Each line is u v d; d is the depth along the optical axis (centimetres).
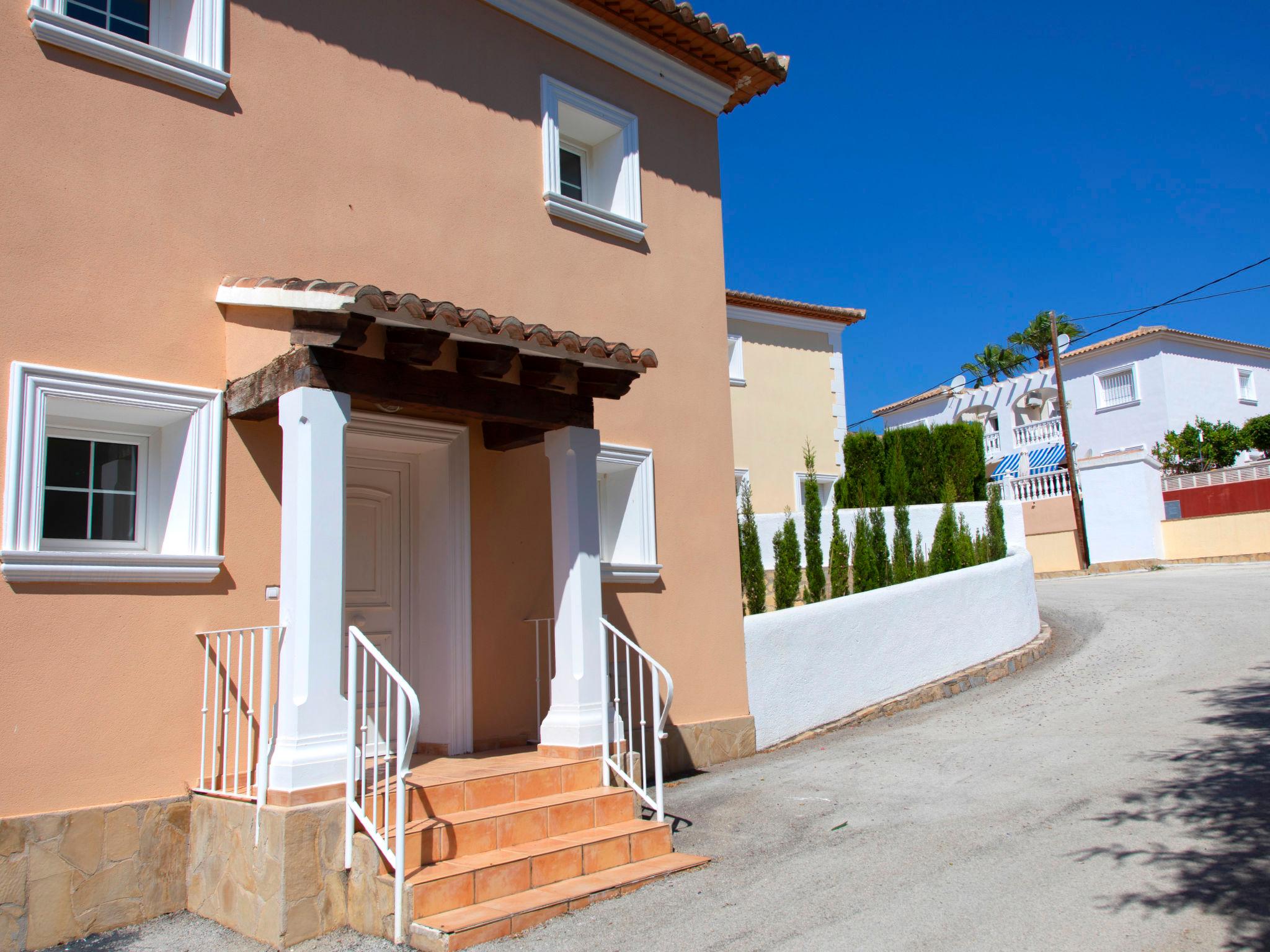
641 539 893
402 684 493
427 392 610
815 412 1975
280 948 478
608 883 545
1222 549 2403
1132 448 3222
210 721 587
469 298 787
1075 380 3484
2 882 498
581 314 878
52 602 537
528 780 620
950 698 1123
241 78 667
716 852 619
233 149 656
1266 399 3503
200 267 628
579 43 912
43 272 561
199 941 501
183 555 582
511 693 768
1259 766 693
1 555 518
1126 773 718
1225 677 1036
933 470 1884
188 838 563
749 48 1002
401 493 764
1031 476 2666
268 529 630
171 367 605
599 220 898
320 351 558
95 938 518
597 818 616
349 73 732
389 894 484
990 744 862
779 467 1894
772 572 1549
